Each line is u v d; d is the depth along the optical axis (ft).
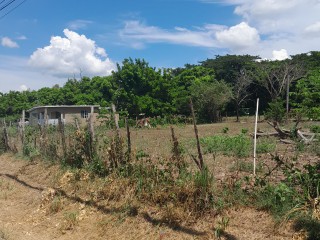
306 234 18.07
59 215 28.12
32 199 32.48
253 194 22.58
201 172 23.77
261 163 31.60
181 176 25.17
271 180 25.67
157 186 25.63
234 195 22.79
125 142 32.24
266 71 150.41
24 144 51.57
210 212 22.21
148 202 25.34
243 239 19.39
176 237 21.35
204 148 46.21
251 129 85.61
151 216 23.91
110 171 31.42
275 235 18.93
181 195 23.81
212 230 20.90
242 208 21.98
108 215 25.90
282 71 143.02
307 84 37.83
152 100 153.79
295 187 22.41
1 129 61.98
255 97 179.32
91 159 34.91
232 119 154.40
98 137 37.29
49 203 30.37
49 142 43.91
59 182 33.86
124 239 22.77
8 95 231.91
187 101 147.33
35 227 26.76
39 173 39.68
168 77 168.14
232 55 199.93
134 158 29.66
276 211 20.36
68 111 149.07
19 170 42.86
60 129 41.91
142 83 167.22
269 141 51.21
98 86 204.33
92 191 29.94
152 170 27.09
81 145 36.45
